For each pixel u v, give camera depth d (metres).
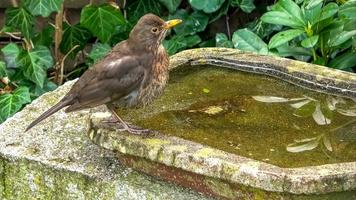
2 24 7.22
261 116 4.61
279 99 4.84
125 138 4.17
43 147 4.61
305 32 6.06
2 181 4.62
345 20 6.02
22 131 4.79
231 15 7.41
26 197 4.57
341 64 6.15
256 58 5.19
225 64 5.20
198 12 7.25
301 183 3.69
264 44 6.35
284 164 4.00
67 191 4.43
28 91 6.54
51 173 4.44
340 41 5.86
